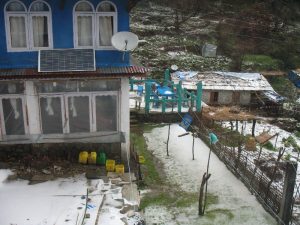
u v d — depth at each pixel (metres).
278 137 24.41
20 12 14.09
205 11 49.12
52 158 15.86
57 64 14.31
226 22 46.53
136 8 50.50
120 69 14.83
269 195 14.32
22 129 15.38
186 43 42.81
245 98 32.94
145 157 18.78
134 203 13.61
